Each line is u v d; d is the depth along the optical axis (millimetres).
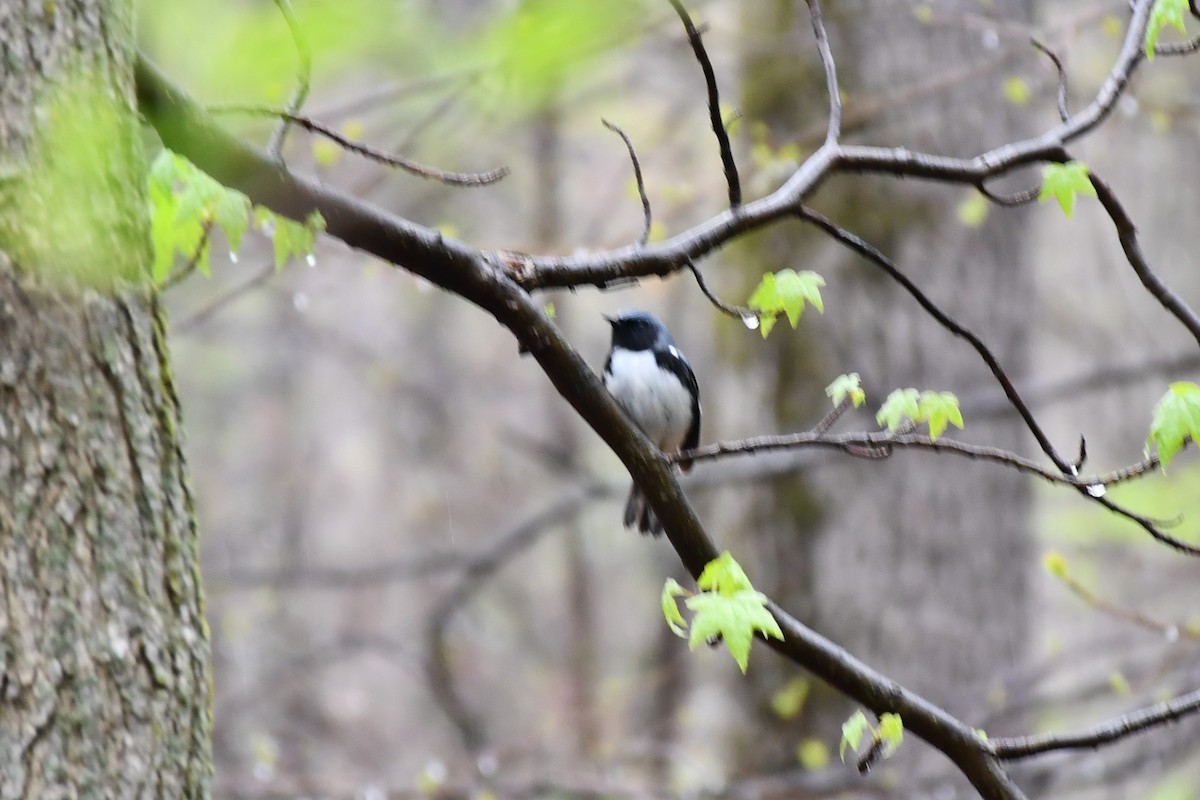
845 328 11891
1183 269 20703
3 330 3705
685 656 18625
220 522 26938
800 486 12102
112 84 4035
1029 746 5289
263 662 21734
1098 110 6008
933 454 12008
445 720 22766
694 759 14383
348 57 5332
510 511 27016
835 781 11734
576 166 18812
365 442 27719
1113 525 14961
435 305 26969
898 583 11891
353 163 12773
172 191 5344
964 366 11938
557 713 19594
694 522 5156
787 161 10602
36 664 3678
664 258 5445
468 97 10109
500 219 19062
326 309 25312
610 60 13023
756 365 12195
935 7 11602
